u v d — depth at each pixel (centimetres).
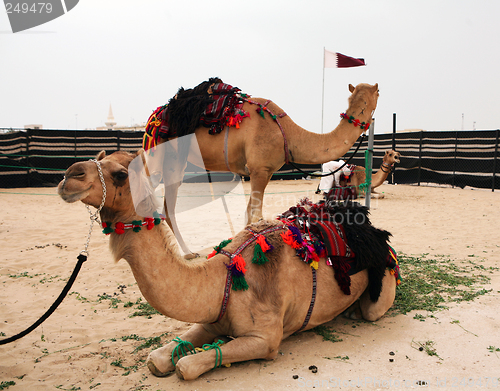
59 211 1224
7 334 402
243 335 321
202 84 602
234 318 319
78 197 251
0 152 1795
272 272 331
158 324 430
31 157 1861
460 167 1894
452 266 612
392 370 321
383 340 374
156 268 284
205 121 575
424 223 1016
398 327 401
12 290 536
